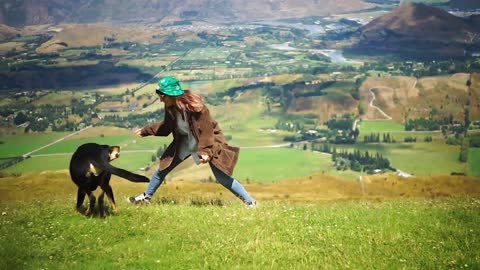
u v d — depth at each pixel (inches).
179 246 353.4
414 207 498.0
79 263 324.5
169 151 466.0
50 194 927.0
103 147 413.7
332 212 455.8
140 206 462.9
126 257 332.8
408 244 348.8
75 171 406.6
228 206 499.8
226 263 319.6
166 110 444.5
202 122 434.3
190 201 582.6
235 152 460.1
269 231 383.2
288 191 1136.2
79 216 422.0
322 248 343.9
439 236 367.9
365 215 440.1
